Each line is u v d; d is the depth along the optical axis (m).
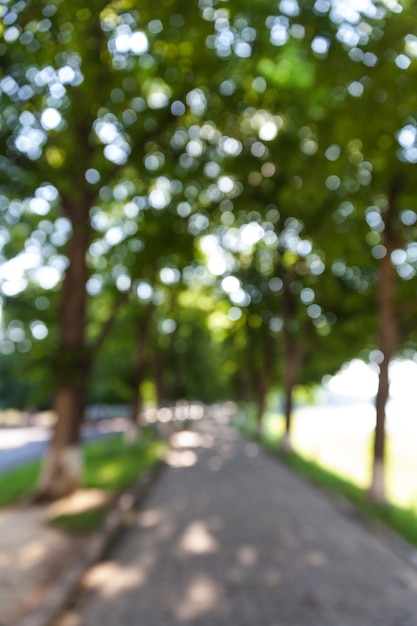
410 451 41.97
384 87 9.13
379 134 10.85
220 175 18.17
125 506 14.52
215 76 14.55
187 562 9.66
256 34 12.07
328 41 9.50
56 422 16.17
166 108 15.43
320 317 27.50
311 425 81.88
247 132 17.38
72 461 16.06
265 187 18.59
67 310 16.14
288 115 15.00
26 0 8.60
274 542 11.18
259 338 42.88
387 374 16.98
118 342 34.25
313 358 36.56
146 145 15.77
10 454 32.97
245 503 15.90
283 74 14.09
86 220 16.17
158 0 10.67
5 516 13.42
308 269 27.83
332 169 14.48
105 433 56.62
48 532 11.37
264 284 34.03
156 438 41.62
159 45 13.12
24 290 19.02
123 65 13.68
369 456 38.03
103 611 7.24
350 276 23.44
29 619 6.54
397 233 16.75
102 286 21.83
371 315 21.78
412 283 17.72
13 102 11.85
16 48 10.66
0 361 64.62
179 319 43.88
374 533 12.30
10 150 13.20
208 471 24.20
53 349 15.48
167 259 17.98
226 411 151.88
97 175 16.16
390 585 8.45
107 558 9.91
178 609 7.31
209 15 11.21
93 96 12.49
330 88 9.97
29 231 18.20
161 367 47.22
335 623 6.84
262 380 45.53
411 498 19.83
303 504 15.96
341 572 9.12
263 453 34.06
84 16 9.80
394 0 8.21
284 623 6.83
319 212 18.94
